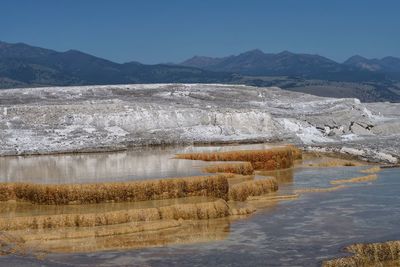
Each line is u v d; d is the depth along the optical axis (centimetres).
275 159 4634
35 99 8919
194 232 2550
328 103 10075
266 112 7994
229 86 11431
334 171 4575
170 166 3778
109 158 4700
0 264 2086
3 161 4650
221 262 2144
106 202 2872
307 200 3272
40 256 2195
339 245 2333
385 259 2272
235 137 6925
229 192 3209
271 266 2097
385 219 2766
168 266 2100
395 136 7894
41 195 2888
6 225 2491
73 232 2445
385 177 4278
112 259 2172
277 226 2658
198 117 7438
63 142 6016
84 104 7462
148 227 2570
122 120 7006
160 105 7862
